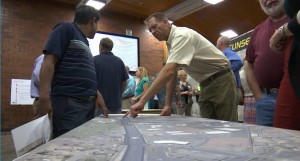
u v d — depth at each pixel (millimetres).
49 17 6148
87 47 1594
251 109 2248
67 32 1479
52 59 1403
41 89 1376
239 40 2988
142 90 3914
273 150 452
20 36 5785
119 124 996
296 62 1021
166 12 6820
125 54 6992
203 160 378
